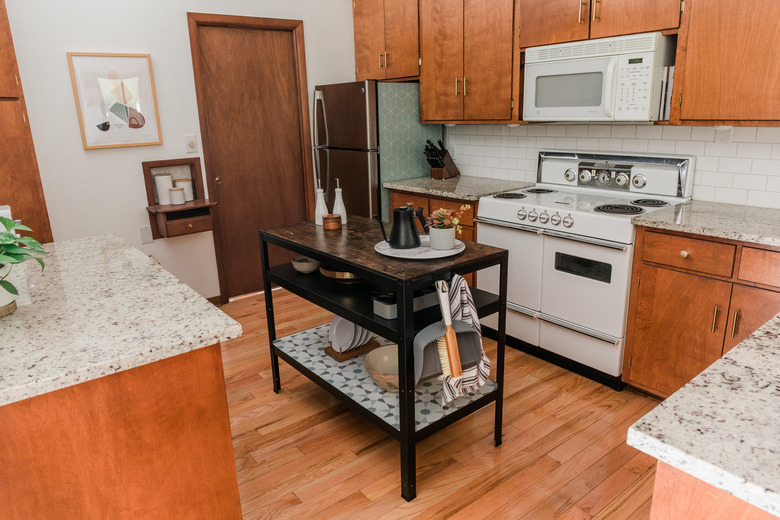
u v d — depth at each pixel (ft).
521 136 11.95
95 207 11.28
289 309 12.76
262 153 13.48
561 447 7.29
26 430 3.89
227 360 10.14
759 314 6.84
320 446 7.49
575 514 6.07
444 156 12.98
